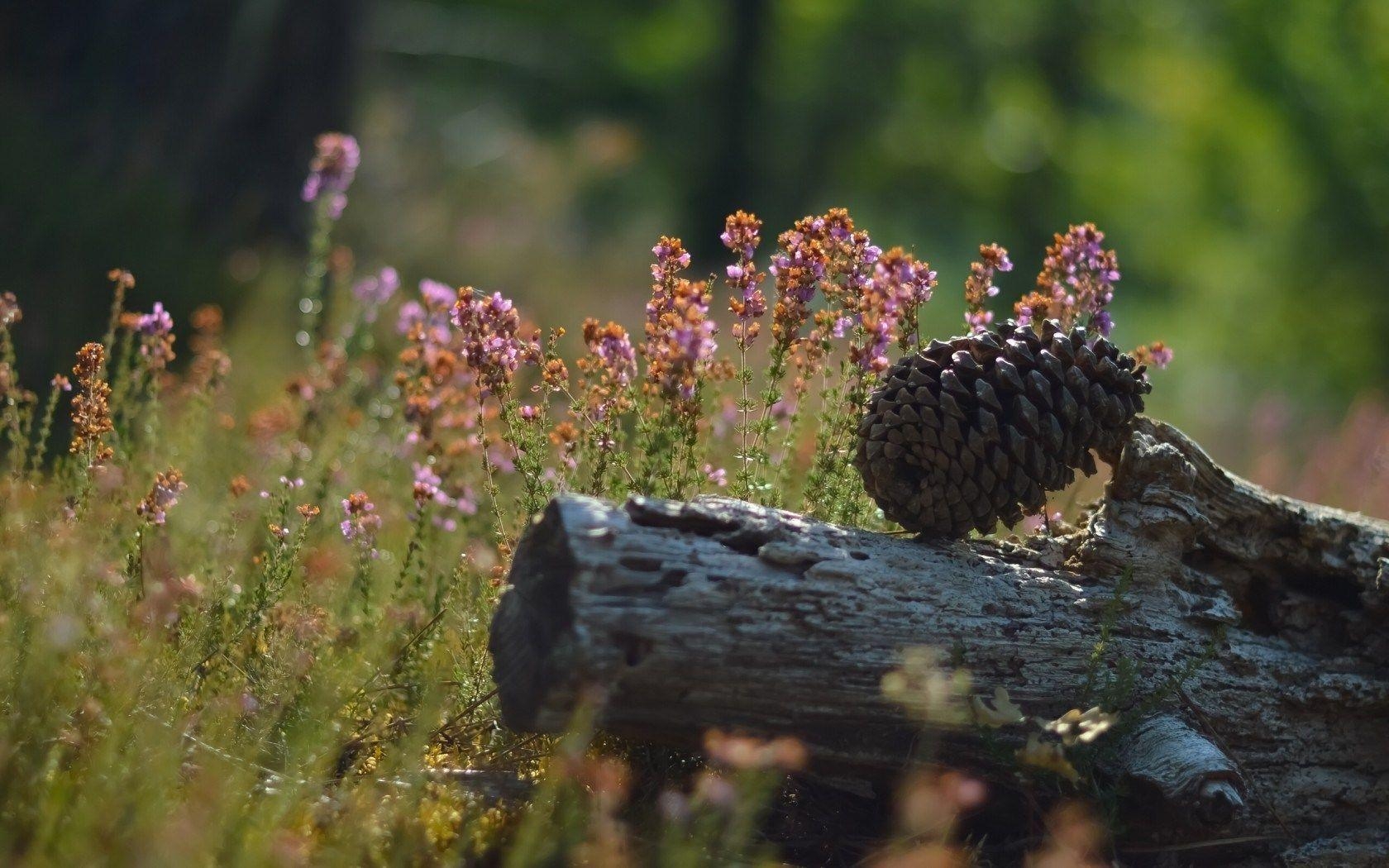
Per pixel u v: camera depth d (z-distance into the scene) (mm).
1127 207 41625
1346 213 25406
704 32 40594
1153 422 4938
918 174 42344
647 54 41938
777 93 37406
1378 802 4691
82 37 13180
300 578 5090
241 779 3799
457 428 6277
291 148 14461
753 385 7750
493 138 27672
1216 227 33062
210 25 13719
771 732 3990
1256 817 4535
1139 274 39438
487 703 4605
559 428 5012
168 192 12344
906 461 4547
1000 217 42844
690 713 3889
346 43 14906
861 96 37719
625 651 3748
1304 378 24797
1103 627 4324
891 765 4121
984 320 5281
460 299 4746
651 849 3939
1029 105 43656
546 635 3854
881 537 4395
